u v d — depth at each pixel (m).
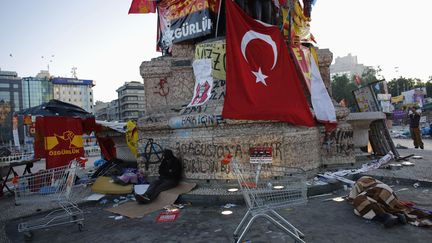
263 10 9.06
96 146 24.75
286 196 4.06
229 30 7.49
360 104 12.29
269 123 7.37
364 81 83.38
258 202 4.10
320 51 10.09
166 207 6.27
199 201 6.41
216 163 7.32
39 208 6.89
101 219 5.96
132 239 4.82
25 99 110.75
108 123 10.32
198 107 8.07
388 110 19.59
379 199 5.07
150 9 10.64
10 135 64.88
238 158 7.20
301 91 7.62
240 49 7.41
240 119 7.14
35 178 5.76
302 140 7.75
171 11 9.97
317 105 8.24
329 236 4.40
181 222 5.41
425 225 4.48
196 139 7.56
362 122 10.05
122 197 7.32
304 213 5.46
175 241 4.62
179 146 7.83
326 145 8.83
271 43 7.60
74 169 5.57
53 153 8.62
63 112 9.21
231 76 7.32
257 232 4.71
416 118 13.55
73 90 123.12
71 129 9.02
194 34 9.35
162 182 6.89
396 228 4.52
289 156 7.37
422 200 5.74
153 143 8.33
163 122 8.10
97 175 9.78
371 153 10.68
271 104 7.27
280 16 8.87
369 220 4.88
